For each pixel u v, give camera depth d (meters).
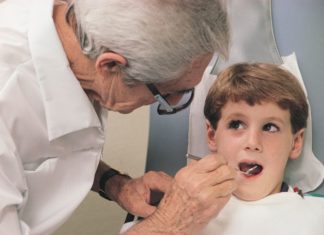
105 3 0.61
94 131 0.76
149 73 0.63
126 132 1.29
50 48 0.67
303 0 0.93
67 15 0.69
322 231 0.81
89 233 1.32
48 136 0.72
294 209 0.83
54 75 0.67
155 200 0.85
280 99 0.82
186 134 0.96
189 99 0.77
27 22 0.70
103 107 0.76
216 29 0.62
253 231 0.83
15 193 0.66
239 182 0.84
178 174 0.73
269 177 0.84
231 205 0.86
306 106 0.85
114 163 1.31
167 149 0.98
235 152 0.85
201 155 0.94
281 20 0.93
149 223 0.74
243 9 0.94
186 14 0.60
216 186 0.70
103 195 0.94
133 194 0.87
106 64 0.64
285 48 0.92
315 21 0.91
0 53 0.67
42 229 0.76
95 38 0.62
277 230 0.82
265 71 0.85
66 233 1.32
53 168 0.75
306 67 0.90
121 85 0.67
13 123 0.68
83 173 0.79
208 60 0.67
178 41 0.61
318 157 0.86
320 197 0.85
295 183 0.89
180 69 0.64
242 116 0.84
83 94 0.70
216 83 0.88
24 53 0.68
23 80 0.67
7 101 0.66
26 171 0.74
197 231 0.75
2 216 0.64
